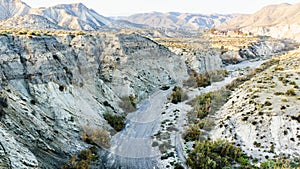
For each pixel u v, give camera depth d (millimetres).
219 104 44750
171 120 40219
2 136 21031
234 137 32750
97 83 41344
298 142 29641
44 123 27281
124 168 27547
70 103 32531
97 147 30656
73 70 36812
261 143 30750
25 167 20734
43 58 32531
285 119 32250
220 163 27234
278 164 26562
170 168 27734
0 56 28562
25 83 29766
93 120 34031
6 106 24500
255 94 40344
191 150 31109
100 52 47000
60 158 25641
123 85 45406
